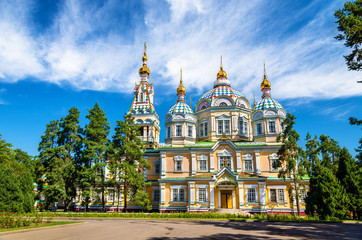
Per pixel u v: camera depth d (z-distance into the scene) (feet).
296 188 136.36
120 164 146.20
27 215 101.24
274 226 83.10
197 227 79.82
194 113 191.62
